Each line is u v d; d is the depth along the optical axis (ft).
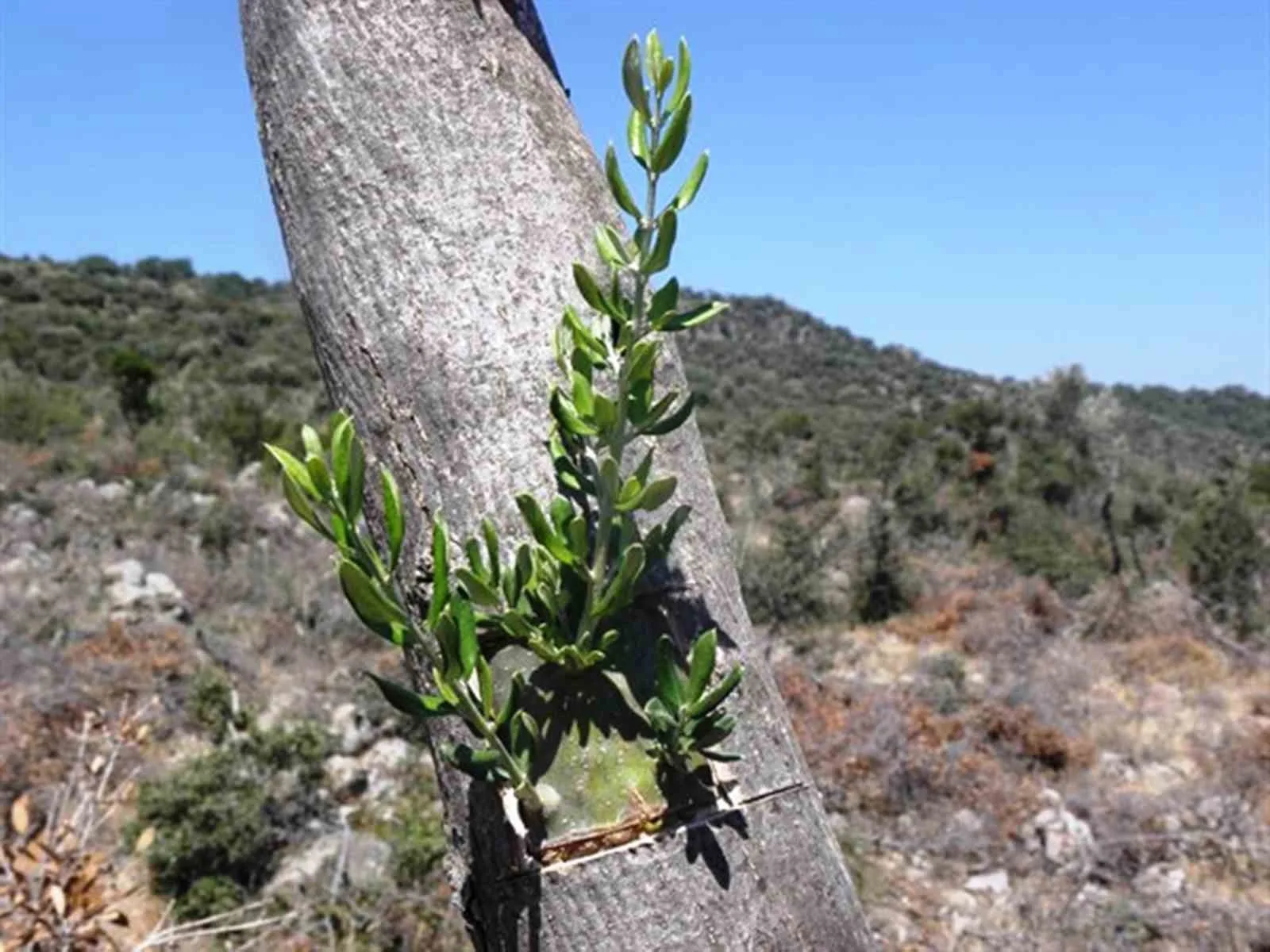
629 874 2.67
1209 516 50.55
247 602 38.88
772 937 2.78
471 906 2.89
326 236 3.00
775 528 51.21
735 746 2.89
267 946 16.81
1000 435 78.07
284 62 3.08
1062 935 17.89
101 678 27.91
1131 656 40.22
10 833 9.48
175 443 69.05
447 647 2.52
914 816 23.43
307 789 22.99
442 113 3.01
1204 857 22.07
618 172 2.57
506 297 2.91
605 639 2.68
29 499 52.80
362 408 2.95
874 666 38.73
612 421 2.64
